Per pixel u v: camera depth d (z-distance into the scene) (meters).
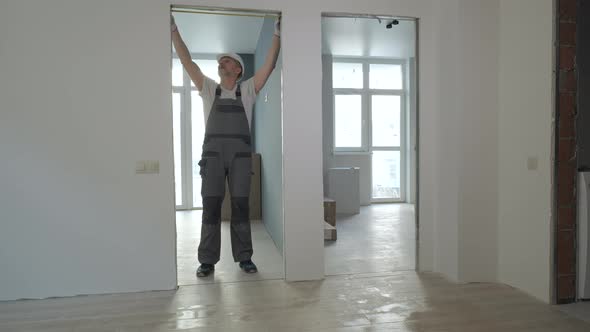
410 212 6.82
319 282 3.18
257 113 6.50
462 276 3.12
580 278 2.73
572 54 2.67
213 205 3.49
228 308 2.67
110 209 2.95
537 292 2.80
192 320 2.48
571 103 2.68
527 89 2.85
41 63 2.84
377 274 3.36
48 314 2.58
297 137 3.18
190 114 7.27
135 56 2.95
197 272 3.38
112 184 2.95
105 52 2.91
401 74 7.97
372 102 7.87
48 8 2.83
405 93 7.94
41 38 2.83
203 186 3.53
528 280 2.88
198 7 3.04
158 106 3.00
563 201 2.68
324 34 6.02
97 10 2.89
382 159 8.00
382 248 4.27
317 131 3.21
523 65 2.88
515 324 2.40
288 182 3.18
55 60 2.85
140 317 2.53
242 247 3.56
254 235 5.09
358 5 3.24
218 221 3.52
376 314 2.54
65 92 2.87
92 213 2.93
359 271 3.44
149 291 3.01
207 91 3.61
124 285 2.98
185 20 5.22
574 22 2.67
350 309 2.62
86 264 2.93
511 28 2.99
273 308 2.65
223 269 3.60
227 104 3.60
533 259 2.83
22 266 2.85
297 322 2.43
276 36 3.43
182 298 2.86
